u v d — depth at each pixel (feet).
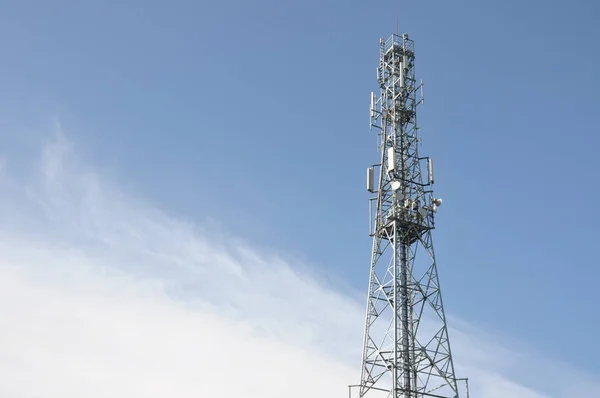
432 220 280.10
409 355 257.34
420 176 289.94
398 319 258.78
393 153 282.77
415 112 299.99
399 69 308.60
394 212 273.95
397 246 270.26
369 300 269.23
